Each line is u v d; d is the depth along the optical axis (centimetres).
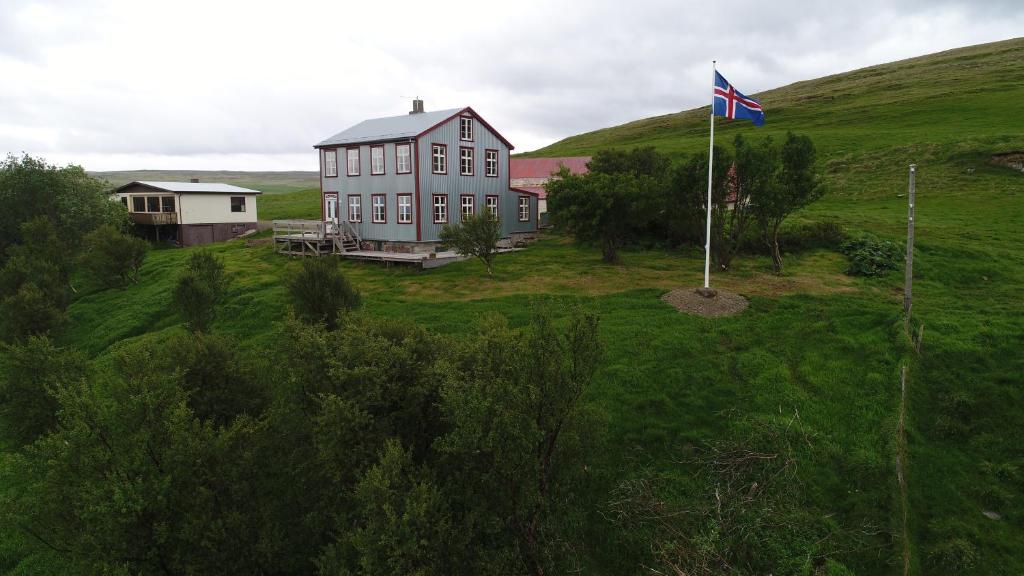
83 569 857
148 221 4481
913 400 1257
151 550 852
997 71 8106
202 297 1939
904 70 10144
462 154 3353
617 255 2689
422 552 782
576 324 884
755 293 1917
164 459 881
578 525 1081
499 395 846
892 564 912
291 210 6100
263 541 902
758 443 1159
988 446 1124
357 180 3416
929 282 2020
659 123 10250
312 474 1010
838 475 1082
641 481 1119
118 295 3020
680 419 1267
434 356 1070
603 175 2509
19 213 3781
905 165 4216
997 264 2134
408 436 998
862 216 3127
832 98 8575
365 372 962
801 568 920
